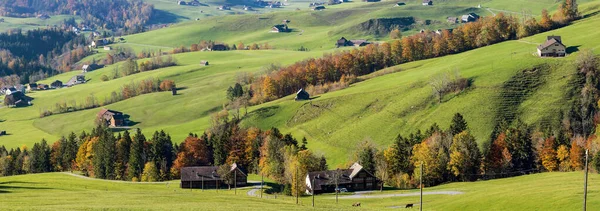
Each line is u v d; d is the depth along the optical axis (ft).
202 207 518.78
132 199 586.86
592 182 636.48
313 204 605.31
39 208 476.13
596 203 510.58
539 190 589.73
